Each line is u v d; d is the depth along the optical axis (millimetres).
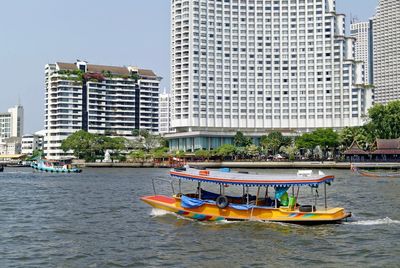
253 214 38156
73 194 66250
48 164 162250
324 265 26266
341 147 170375
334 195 61281
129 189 74500
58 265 26484
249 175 38562
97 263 26797
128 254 28750
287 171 139500
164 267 25875
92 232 35719
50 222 40656
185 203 39938
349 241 31969
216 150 182625
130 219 41469
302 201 54312
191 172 40406
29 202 56312
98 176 118750
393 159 143375
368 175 107812
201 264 26438
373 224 37969
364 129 163125
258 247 30422
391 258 27594
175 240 32562
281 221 37625
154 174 127500
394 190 69062
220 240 32438
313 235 33844
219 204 38750
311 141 170750
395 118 153375
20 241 32688
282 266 26062
